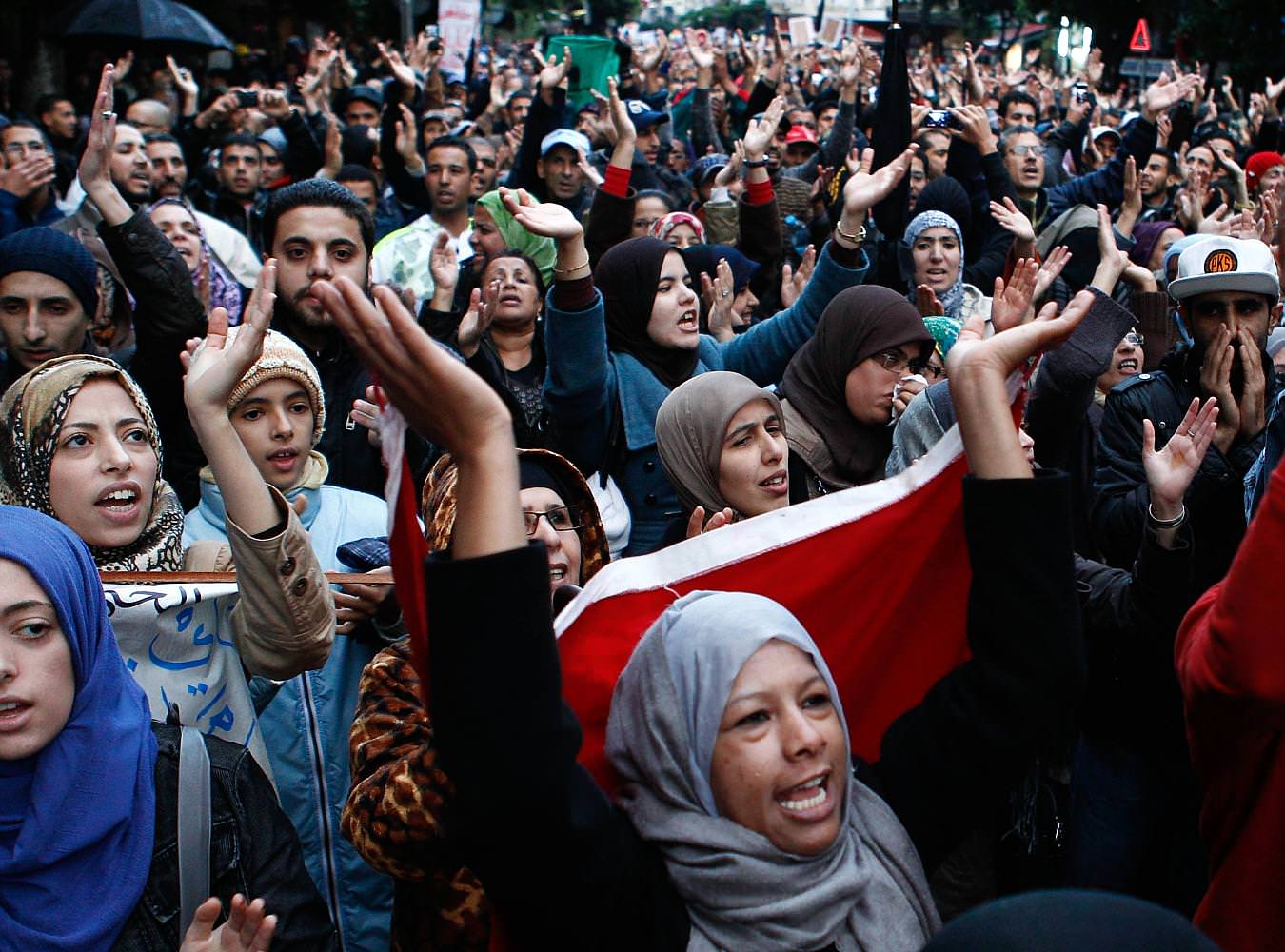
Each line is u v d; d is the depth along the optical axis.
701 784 1.66
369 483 3.99
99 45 12.04
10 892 1.92
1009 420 1.76
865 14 44.88
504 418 1.50
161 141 7.46
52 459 2.51
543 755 1.47
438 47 10.79
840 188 7.27
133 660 2.38
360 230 4.11
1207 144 9.34
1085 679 1.74
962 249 5.62
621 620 1.85
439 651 1.47
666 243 4.10
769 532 1.88
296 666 2.43
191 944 1.83
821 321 3.74
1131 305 4.99
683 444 3.23
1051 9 28.14
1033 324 1.78
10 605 1.92
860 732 1.94
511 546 1.49
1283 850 1.87
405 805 1.99
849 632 1.91
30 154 5.62
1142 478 3.50
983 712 1.75
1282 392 2.93
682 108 12.21
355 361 4.08
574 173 7.30
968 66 9.82
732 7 63.31
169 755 2.05
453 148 6.59
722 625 1.67
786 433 3.67
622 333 4.05
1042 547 1.73
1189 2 23.11
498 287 4.38
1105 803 3.15
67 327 3.82
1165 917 1.13
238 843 2.02
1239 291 3.43
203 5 18.55
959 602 1.90
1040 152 7.62
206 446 2.32
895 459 3.28
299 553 2.36
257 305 2.32
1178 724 3.02
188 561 2.73
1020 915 1.13
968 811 1.79
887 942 1.66
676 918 1.66
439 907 2.11
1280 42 20.83
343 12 22.61
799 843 1.63
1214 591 1.95
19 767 1.95
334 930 2.12
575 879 1.54
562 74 7.41
